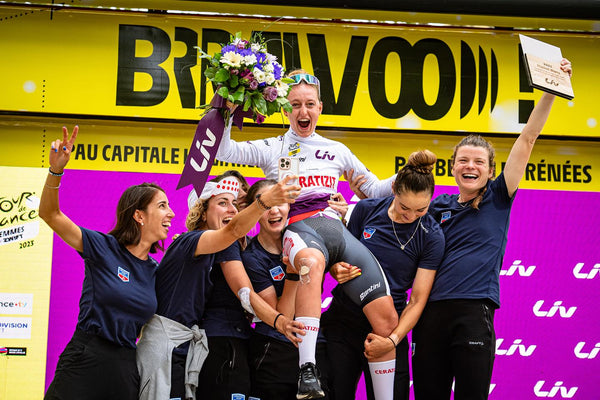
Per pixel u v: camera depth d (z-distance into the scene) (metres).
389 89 6.19
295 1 5.96
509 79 6.26
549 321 6.02
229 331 4.47
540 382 5.94
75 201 5.91
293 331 4.16
